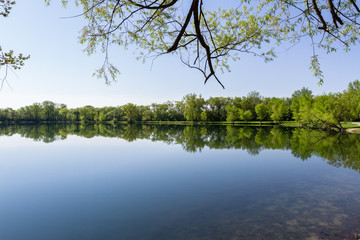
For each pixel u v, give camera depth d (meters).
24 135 43.03
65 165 16.97
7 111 112.44
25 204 9.32
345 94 40.00
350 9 4.65
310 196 9.48
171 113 106.12
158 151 23.20
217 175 13.48
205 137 36.84
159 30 4.79
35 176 13.86
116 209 8.62
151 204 9.04
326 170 13.95
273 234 6.39
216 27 4.85
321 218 7.32
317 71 4.54
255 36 4.62
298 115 57.91
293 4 4.63
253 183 11.66
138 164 17.06
